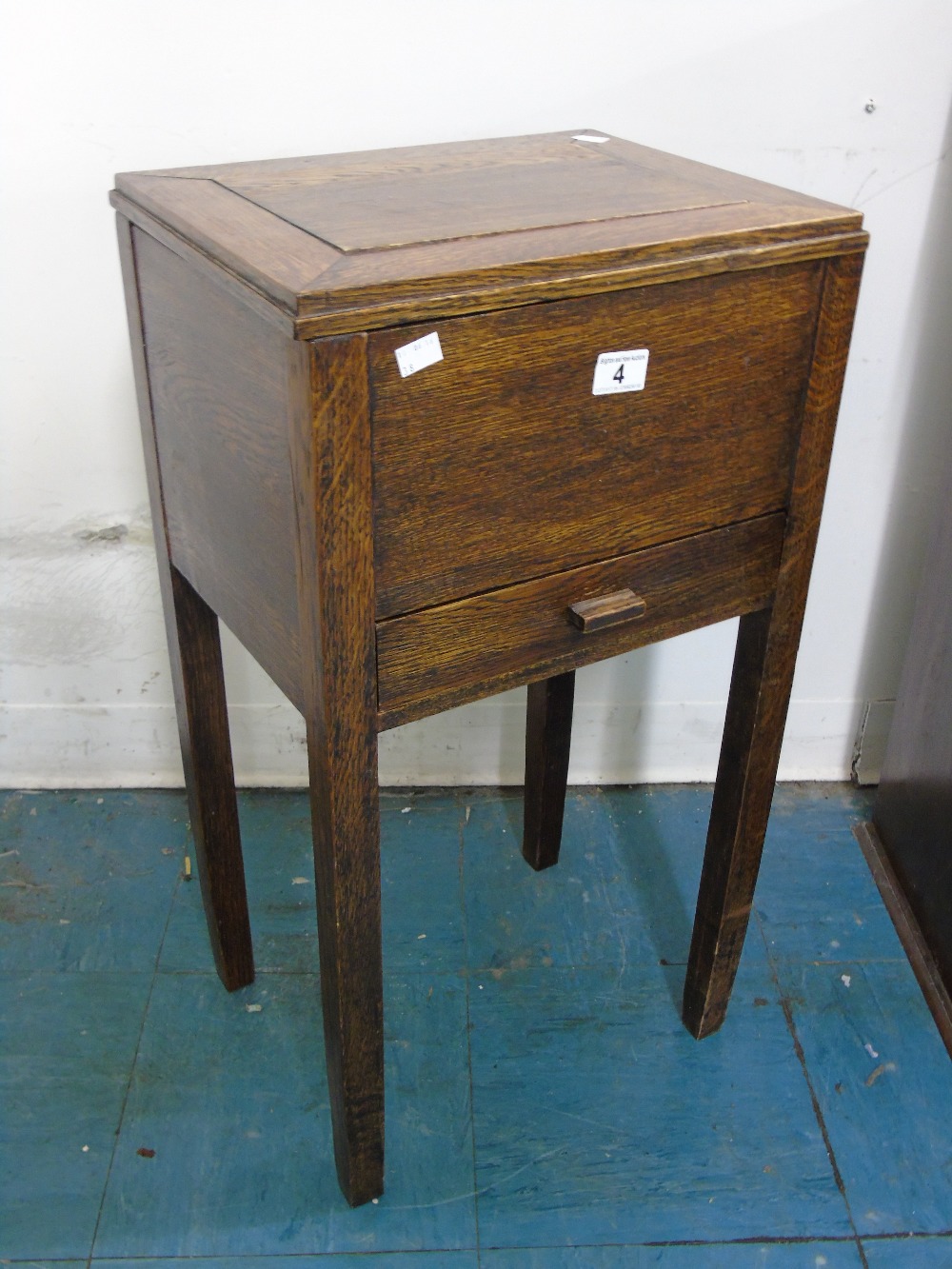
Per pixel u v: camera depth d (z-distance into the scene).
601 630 1.05
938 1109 1.36
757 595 1.14
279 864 1.68
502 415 0.89
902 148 1.40
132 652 1.70
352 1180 1.23
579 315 0.88
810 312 1.00
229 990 1.49
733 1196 1.27
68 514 1.58
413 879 1.66
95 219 1.38
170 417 1.09
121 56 1.30
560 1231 1.24
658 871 1.69
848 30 1.33
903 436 1.58
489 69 1.34
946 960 1.48
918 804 1.58
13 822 1.74
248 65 1.32
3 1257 1.20
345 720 0.94
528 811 1.64
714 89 1.37
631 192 1.04
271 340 0.83
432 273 0.81
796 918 1.61
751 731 1.22
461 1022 1.46
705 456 1.02
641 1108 1.36
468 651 0.98
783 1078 1.40
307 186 1.06
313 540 0.85
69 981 1.50
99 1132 1.32
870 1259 1.22
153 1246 1.21
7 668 1.70
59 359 1.46
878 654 1.76
